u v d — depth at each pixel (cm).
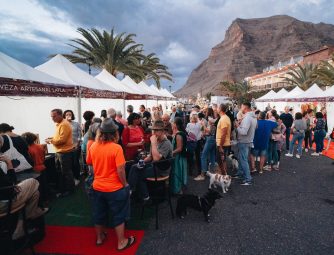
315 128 961
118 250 324
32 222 332
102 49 2058
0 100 632
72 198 502
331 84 2138
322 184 603
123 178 305
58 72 739
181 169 515
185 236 362
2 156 303
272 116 803
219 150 608
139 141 502
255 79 7025
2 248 286
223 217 426
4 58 523
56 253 320
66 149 512
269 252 323
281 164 811
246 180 600
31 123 702
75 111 767
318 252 323
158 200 402
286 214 437
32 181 314
